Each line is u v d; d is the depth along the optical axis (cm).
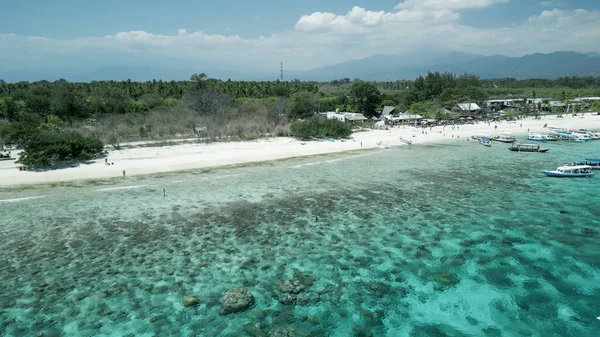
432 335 2164
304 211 4047
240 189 4850
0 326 2219
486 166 6125
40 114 9944
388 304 2439
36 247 3212
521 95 18075
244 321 2280
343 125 9175
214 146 7781
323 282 2688
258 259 3016
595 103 14688
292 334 2156
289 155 7069
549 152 7362
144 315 2331
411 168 6003
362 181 5209
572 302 2425
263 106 11481
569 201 4278
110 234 3478
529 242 3247
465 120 12481
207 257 3050
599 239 3281
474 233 3444
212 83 13750
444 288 2600
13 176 5366
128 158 6550
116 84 13500
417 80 17038
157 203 4316
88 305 2425
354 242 3300
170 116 10069
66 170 5712
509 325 2231
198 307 2409
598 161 5984
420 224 3666
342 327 2233
